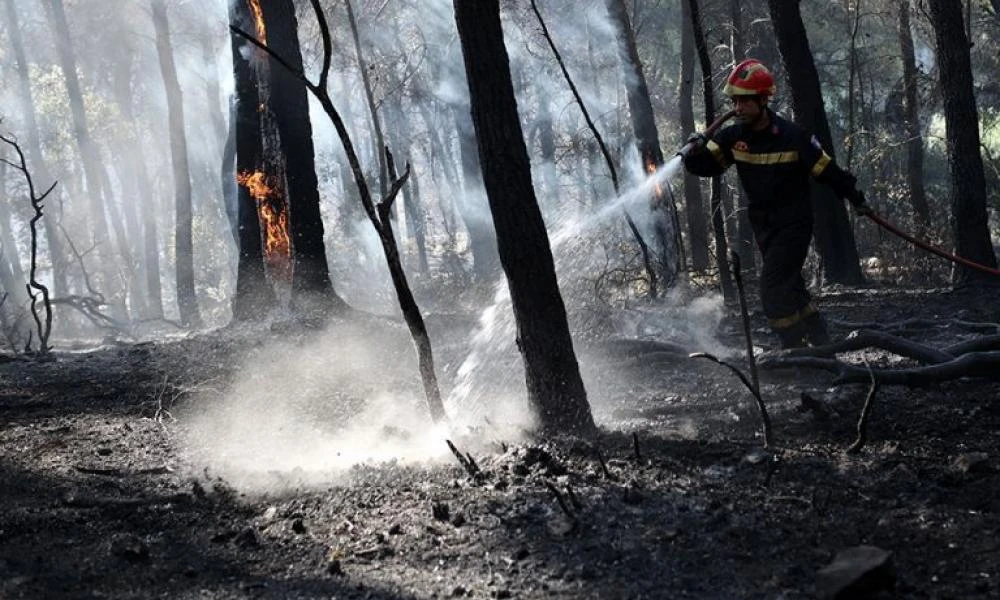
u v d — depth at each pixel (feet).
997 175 69.36
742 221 73.67
